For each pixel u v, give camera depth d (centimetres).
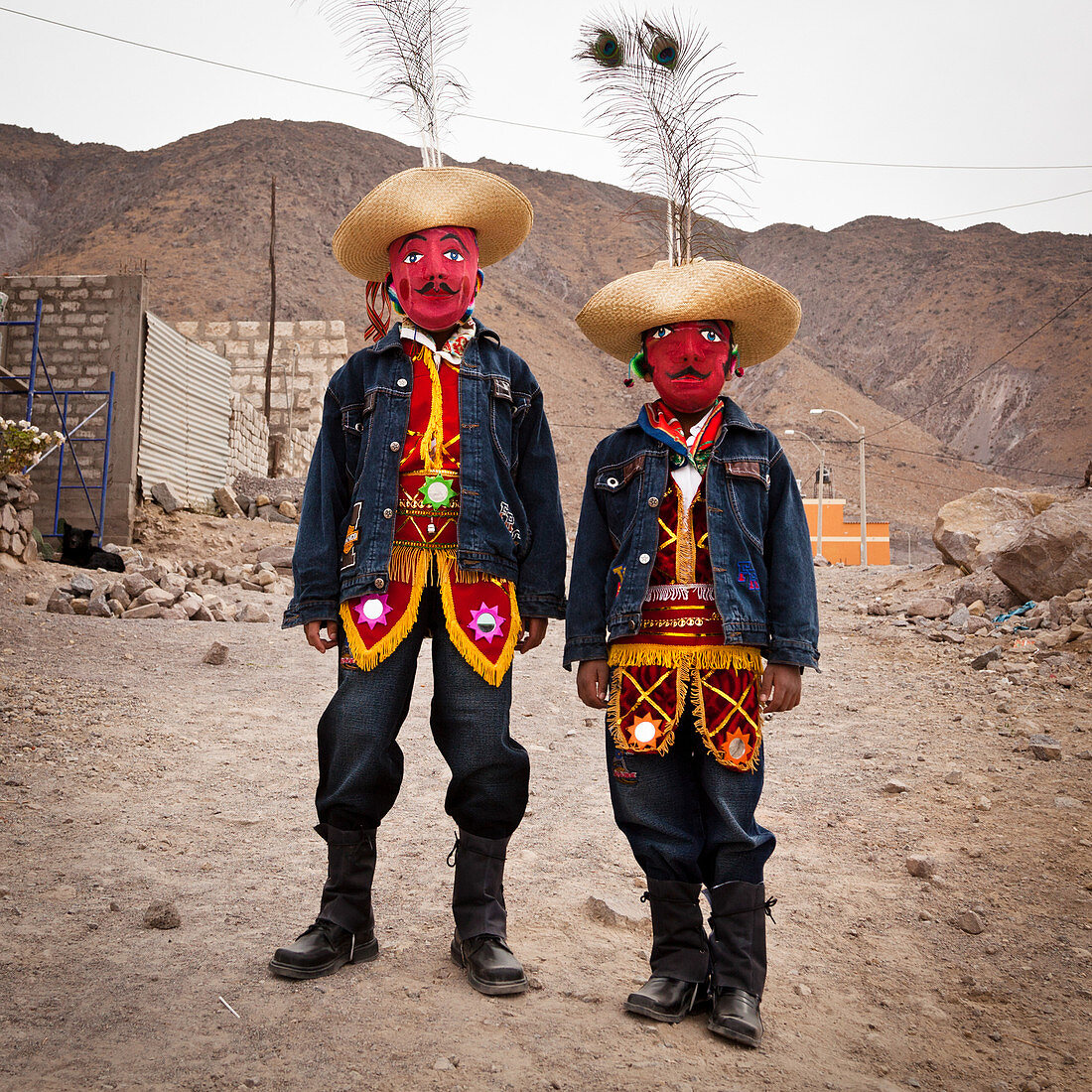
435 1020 246
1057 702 648
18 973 261
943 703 666
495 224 315
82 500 1703
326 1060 223
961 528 1224
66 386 1736
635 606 270
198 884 339
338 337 2941
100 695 622
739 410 292
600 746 585
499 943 273
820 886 368
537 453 303
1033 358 17688
